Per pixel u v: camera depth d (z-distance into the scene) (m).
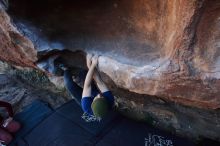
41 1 2.17
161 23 1.82
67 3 2.19
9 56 2.65
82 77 2.62
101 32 2.16
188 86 1.72
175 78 1.71
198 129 2.80
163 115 2.96
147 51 1.94
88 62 2.20
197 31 1.47
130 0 1.95
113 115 3.13
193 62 1.60
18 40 2.28
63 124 3.11
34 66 2.64
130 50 2.02
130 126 3.00
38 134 3.05
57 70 2.53
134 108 3.12
